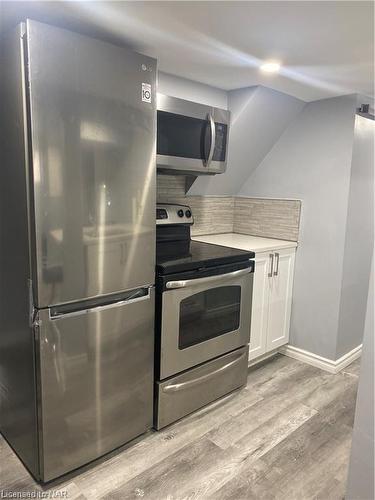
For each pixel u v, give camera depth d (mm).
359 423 1499
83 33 1687
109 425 1879
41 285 1528
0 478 1767
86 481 1767
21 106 1447
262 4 1375
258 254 2648
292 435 2141
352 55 1888
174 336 2086
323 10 1413
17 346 1744
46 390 1618
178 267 2037
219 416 2301
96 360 1759
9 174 1604
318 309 2916
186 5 1400
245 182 3283
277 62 2021
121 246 1762
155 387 2080
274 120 2793
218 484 1778
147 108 1773
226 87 2531
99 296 1719
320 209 2824
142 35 1701
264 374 2838
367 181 2848
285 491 1749
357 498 1538
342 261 2748
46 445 1666
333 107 2686
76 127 1542
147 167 1813
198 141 2334
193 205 3057
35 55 1403
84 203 1604
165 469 1859
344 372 2896
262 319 2814
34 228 1488
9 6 1428
